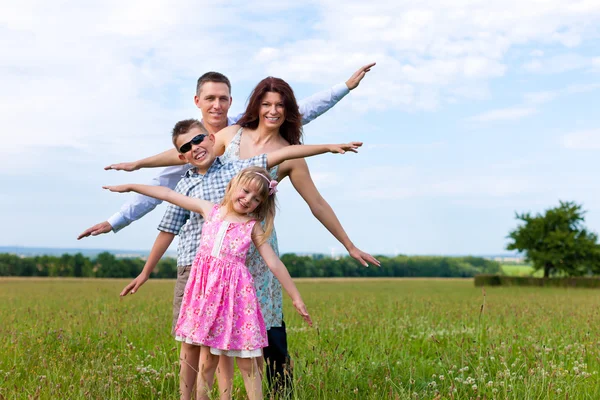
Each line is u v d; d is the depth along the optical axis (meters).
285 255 83.25
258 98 4.82
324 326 9.06
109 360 5.48
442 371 5.71
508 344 6.51
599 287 45.78
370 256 5.14
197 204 4.60
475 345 6.65
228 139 5.00
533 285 49.47
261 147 4.89
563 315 10.86
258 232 4.43
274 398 4.46
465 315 10.34
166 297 18.69
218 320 4.25
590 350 6.66
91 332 8.25
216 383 4.94
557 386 4.89
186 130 4.71
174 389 4.84
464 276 92.44
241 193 4.36
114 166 5.19
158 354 6.26
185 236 4.79
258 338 4.24
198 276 4.35
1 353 6.32
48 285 38.31
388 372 5.38
